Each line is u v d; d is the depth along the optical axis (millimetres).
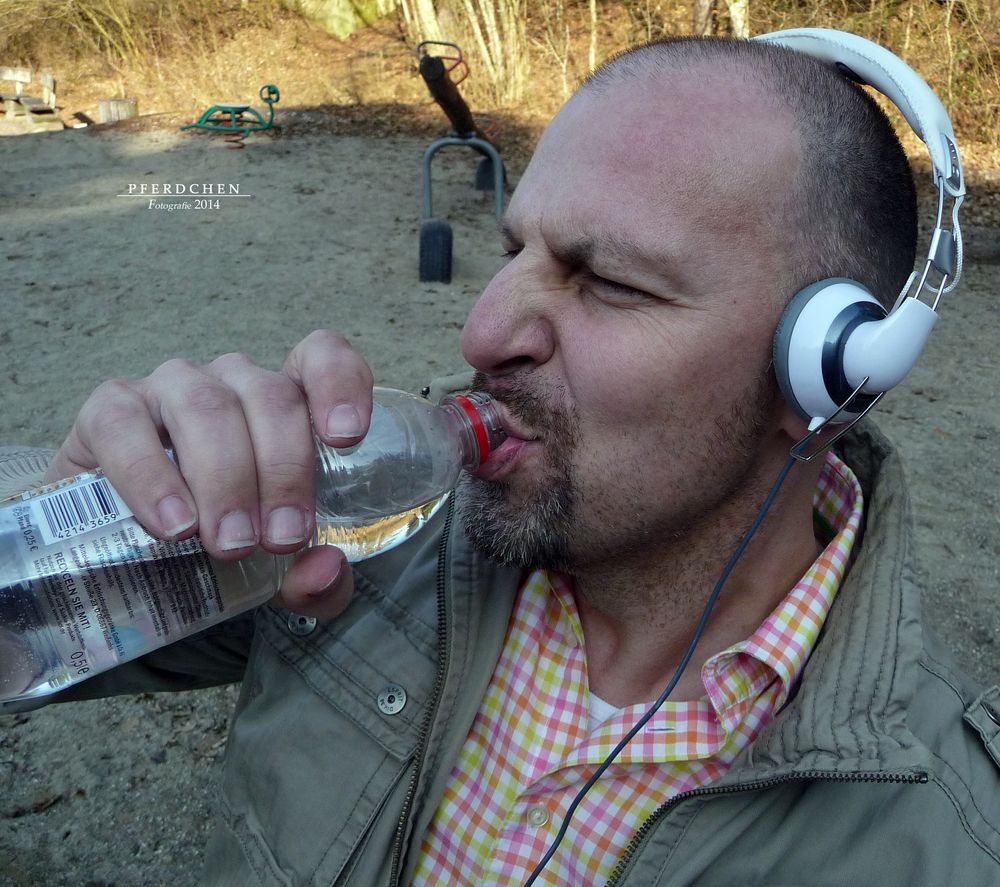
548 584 1068
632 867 880
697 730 958
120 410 801
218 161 7012
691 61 878
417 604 1123
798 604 966
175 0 10289
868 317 826
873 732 834
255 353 4031
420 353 4035
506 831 980
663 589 974
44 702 1075
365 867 1006
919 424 3580
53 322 4324
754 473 927
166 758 2170
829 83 892
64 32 10422
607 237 840
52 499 855
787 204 847
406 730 1046
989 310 4609
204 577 915
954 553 2848
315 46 9883
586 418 882
